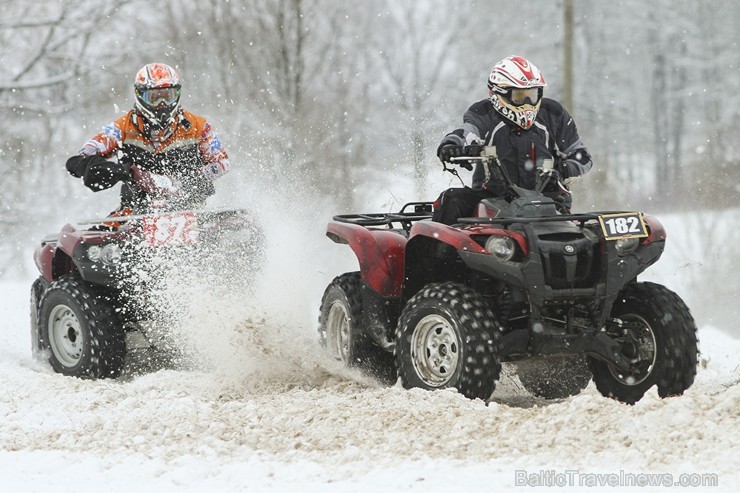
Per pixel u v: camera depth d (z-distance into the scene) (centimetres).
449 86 11812
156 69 3134
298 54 8550
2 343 3888
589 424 1994
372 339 2759
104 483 1772
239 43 8500
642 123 16838
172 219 3011
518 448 1897
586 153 2652
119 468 1842
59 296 3039
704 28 15900
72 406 2433
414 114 10244
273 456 1902
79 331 3038
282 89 8488
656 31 16588
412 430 2053
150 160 3180
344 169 7888
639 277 5916
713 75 16125
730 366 3067
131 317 3064
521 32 14925
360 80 9850
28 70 8938
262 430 2092
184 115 3225
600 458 1784
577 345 2391
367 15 10794
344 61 9450
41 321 3109
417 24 11875
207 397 2556
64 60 8975
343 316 2886
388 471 1766
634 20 16162
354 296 2809
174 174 3200
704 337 3709
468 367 2288
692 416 1938
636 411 2028
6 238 8919
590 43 16425
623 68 16275
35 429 2220
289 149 7588
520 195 2466
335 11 9200
